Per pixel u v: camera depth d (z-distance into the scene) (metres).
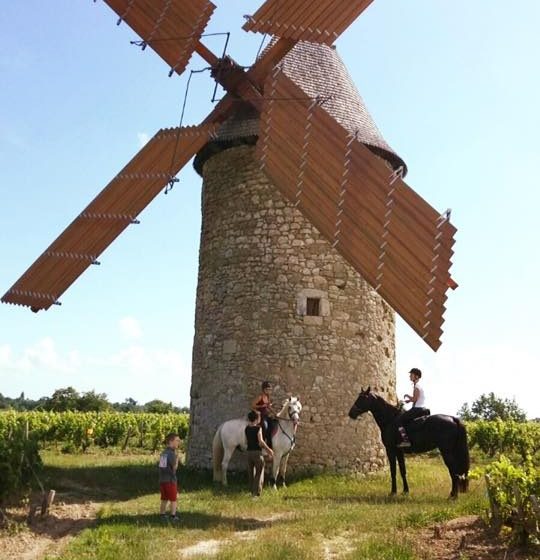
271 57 11.84
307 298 12.92
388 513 8.29
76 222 11.68
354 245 9.45
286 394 12.45
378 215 9.37
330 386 12.65
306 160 10.08
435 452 20.69
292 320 12.77
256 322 12.87
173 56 11.48
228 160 13.98
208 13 11.46
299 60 13.81
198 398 13.59
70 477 12.05
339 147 9.86
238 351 12.92
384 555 6.20
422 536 7.04
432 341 8.76
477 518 7.55
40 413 26.42
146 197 11.32
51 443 24.80
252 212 13.41
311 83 13.53
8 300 11.53
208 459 12.95
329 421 12.50
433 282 8.84
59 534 7.74
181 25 11.52
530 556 6.05
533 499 6.14
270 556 6.25
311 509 8.90
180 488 11.07
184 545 7.11
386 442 10.58
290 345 12.67
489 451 24.58
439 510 8.12
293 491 10.72
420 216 9.12
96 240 11.37
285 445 11.14
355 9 10.75
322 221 9.73
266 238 13.18
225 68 11.91
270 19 10.28
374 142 13.38
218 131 13.53
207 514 8.73
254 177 13.54
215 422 12.97
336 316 13.01
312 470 12.19
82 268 11.27
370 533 7.32
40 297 11.34
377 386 13.28
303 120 10.27
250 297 13.05
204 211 14.55
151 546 6.89
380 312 13.80
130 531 7.61
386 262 9.20
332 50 14.65
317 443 12.34
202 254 14.38
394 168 14.12
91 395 54.56
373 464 12.84
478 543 6.56
